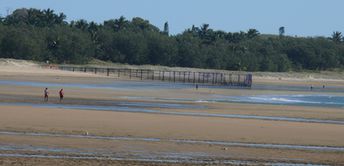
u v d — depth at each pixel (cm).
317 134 10294
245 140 9175
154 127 10325
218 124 11281
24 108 13012
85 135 8938
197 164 6831
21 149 7331
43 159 6625
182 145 8319
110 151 7512
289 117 13912
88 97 17700
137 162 6769
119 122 10900
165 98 18925
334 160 7538
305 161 7375
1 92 17875
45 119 10838
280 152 8025
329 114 15275
